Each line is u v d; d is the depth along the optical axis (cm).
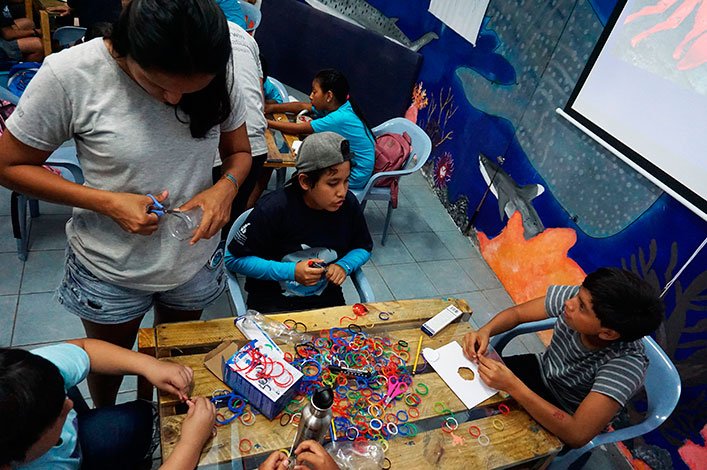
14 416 74
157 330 125
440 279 293
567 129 254
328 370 125
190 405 105
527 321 163
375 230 321
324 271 159
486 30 317
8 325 197
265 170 284
